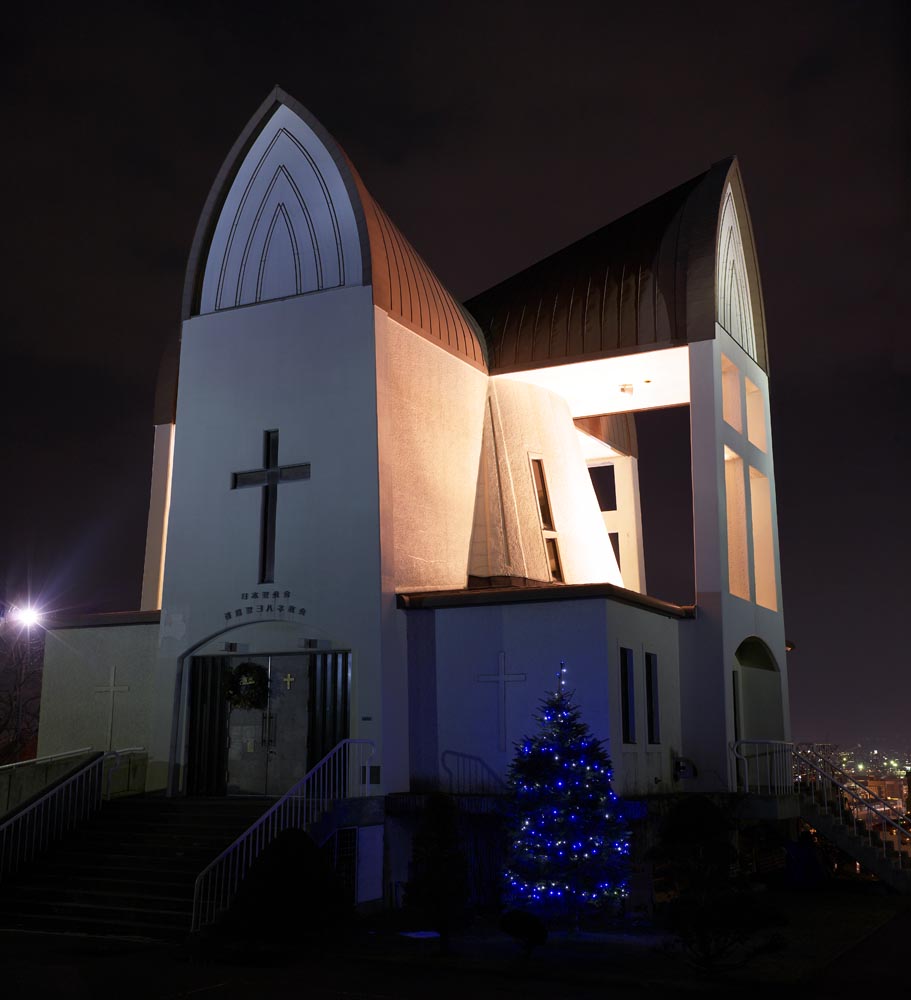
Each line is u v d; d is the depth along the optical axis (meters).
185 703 20.31
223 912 13.62
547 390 25.66
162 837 16.98
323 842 16.53
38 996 10.93
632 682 18.48
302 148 21.75
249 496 20.50
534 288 24.84
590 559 25.67
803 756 22.23
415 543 20.23
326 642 19.19
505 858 17.19
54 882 16.14
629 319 22.83
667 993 11.27
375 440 19.48
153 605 23.52
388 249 21.31
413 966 12.55
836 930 15.49
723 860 12.37
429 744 18.70
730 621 21.28
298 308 20.84
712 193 23.08
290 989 11.31
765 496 25.77
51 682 22.06
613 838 15.09
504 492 23.27
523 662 18.19
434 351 21.95
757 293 26.41
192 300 22.08
